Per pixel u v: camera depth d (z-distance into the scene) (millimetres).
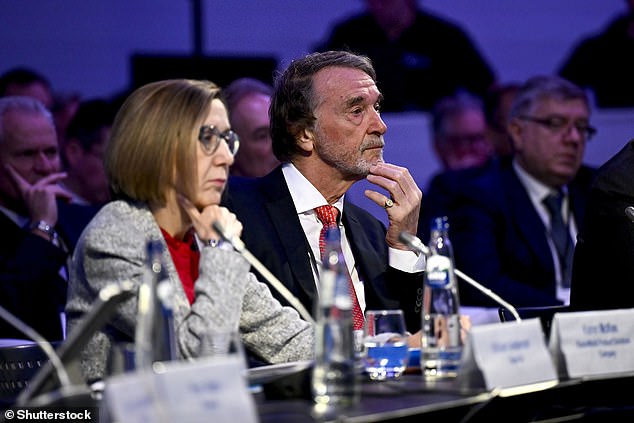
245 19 13023
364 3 13602
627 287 7062
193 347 5535
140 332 4227
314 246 7551
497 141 13172
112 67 12281
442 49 13805
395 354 5574
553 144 11336
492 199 11266
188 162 5910
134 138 5941
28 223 9672
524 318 6918
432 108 13602
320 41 13414
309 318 5609
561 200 11531
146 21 12422
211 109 6012
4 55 11883
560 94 11367
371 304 7578
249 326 6473
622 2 14414
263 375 5098
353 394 4723
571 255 11375
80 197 11141
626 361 5395
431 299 5641
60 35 12062
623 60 14234
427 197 11750
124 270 5824
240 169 10680
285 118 7688
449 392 4965
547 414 5746
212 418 4059
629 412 5645
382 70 12359
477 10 14102
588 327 5359
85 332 4496
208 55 11898
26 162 9773
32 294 9234
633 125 13992
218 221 5680
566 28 14375
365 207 11633
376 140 7648
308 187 7617
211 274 5707
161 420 3955
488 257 10992
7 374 6051
